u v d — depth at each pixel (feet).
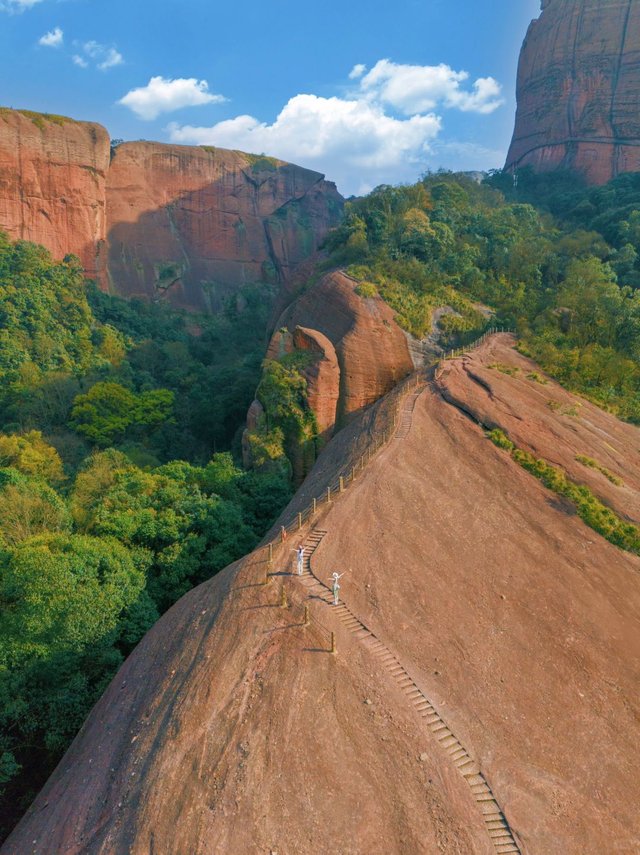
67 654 77.05
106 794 55.36
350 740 56.08
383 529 88.74
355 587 76.79
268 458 150.82
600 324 167.12
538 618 77.15
